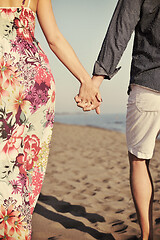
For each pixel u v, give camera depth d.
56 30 1.91
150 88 1.90
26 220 1.75
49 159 6.45
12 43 1.71
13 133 1.71
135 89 1.98
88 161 6.22
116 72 2.12
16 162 1.73
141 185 2.06
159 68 1.89
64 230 2.63
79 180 4.51
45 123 1.86
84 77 2.08
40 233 2.56
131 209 3.18
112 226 2.73
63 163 5.98
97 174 4.93
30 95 1.74
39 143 1.83
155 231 2.55
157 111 1.92
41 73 1.78
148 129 1.96
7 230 1.72
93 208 3.21
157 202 3.26
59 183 4.32
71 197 3.61
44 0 1.84
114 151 7.81
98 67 2.09
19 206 1.73
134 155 2.06
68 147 8.54
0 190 1.69
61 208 3.22
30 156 1.80
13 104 1.70
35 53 1.78
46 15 1.87
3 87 1.67
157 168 5.22
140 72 1.93
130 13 1.96
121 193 3.79
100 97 2.16
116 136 12.70
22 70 1.72
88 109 2.21
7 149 1.70
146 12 1.89
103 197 3.62
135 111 1.98
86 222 2.82
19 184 1.73
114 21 2.04
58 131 14.85
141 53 1.94
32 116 1.77
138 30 1.97
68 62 1.99
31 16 1.79
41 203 3.37
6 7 1.71
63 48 1.94
